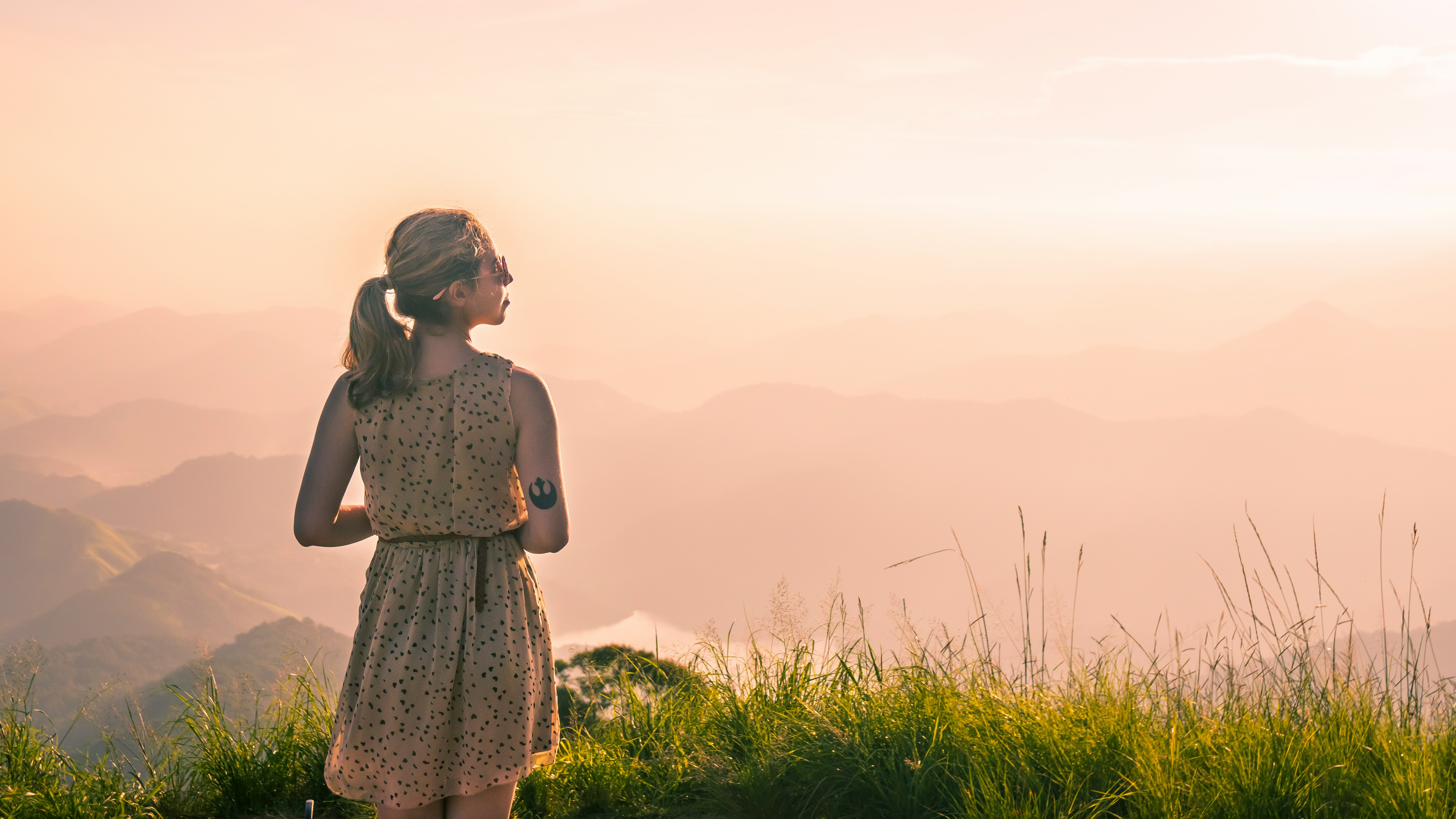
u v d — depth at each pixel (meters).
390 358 1.78
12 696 2.97
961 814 2.53
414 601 1.85
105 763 2.94
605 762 3.14
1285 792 2.48
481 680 1.81
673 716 3.50
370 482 1.84
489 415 1.81
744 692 3.47
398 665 1.81
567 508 1.86
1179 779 2.54
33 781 2.83
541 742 1.94
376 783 1.83
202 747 3.08
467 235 1.81
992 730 2.88
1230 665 3.06
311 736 3.22
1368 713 2.87
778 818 2.76
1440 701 2.89
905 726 2.98
